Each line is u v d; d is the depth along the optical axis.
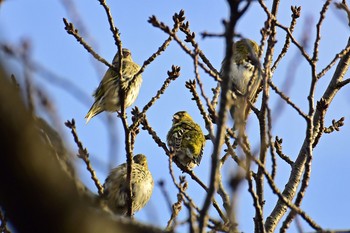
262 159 10.47
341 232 9.55
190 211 8.35
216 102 11.55
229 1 7.21
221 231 9.95
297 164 13.84
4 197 5.48
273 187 9.96
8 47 6.55
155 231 7.85
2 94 5.45
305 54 11.16
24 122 5.52
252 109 12.87
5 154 5.43
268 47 11.04
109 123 8.16
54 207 5.62
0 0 7.36
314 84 11.23
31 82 6.52
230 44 7.45
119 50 13.21
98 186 12.17
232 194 7.11
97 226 6.08
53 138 6.92
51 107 6.94
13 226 5.58
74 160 6.96
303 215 10.05
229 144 11.54
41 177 5.56
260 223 10.02
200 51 13.12
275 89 11.16
